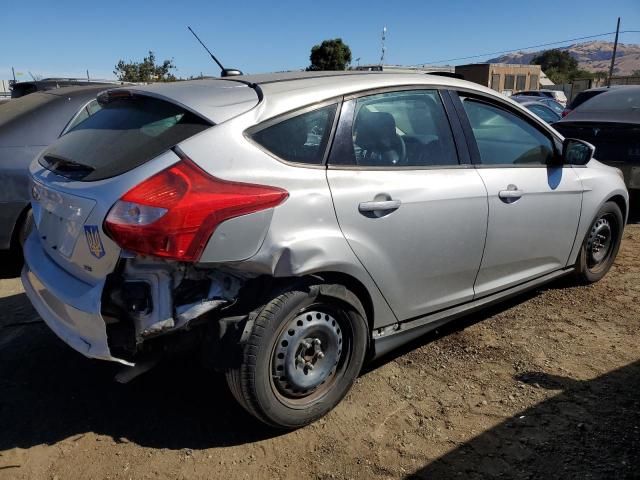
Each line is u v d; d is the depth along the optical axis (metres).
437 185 3.21
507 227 3.66
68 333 2.65
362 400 3.16
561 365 3.52
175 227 2.34
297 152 2.76
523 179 3.77
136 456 2.71
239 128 2.62
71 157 2.87
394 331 3.25
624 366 3.50
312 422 2.94
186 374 3.43
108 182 2.48
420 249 3.16
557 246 4.18
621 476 2.52
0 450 2.75
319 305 2.82
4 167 4.69
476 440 2.81
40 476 2.58
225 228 2.44
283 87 2.90
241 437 2.86
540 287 4.76
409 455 2.72
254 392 2.63
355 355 3.02
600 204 4.46
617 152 6.81
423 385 3.31
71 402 3.14
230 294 2.59
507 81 49.88
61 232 2.73
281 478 2.57
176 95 2.83
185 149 2.49
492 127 3.73
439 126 3.42
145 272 2.46
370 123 3.09
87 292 2.54
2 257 5.40
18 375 3.41
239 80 3.07
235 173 2.53
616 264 5.41
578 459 2.65
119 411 3.07
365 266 2.91
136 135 2.70
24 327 4.03
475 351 3.70
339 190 2.81
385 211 2.96
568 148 4.14
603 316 4.23
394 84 3.23
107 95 3.28
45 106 5.04
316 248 2.67
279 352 2.72
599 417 2.96
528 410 3.05
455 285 3.47
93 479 2.56
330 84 3.01
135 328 2.48
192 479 2.56
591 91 9.82
